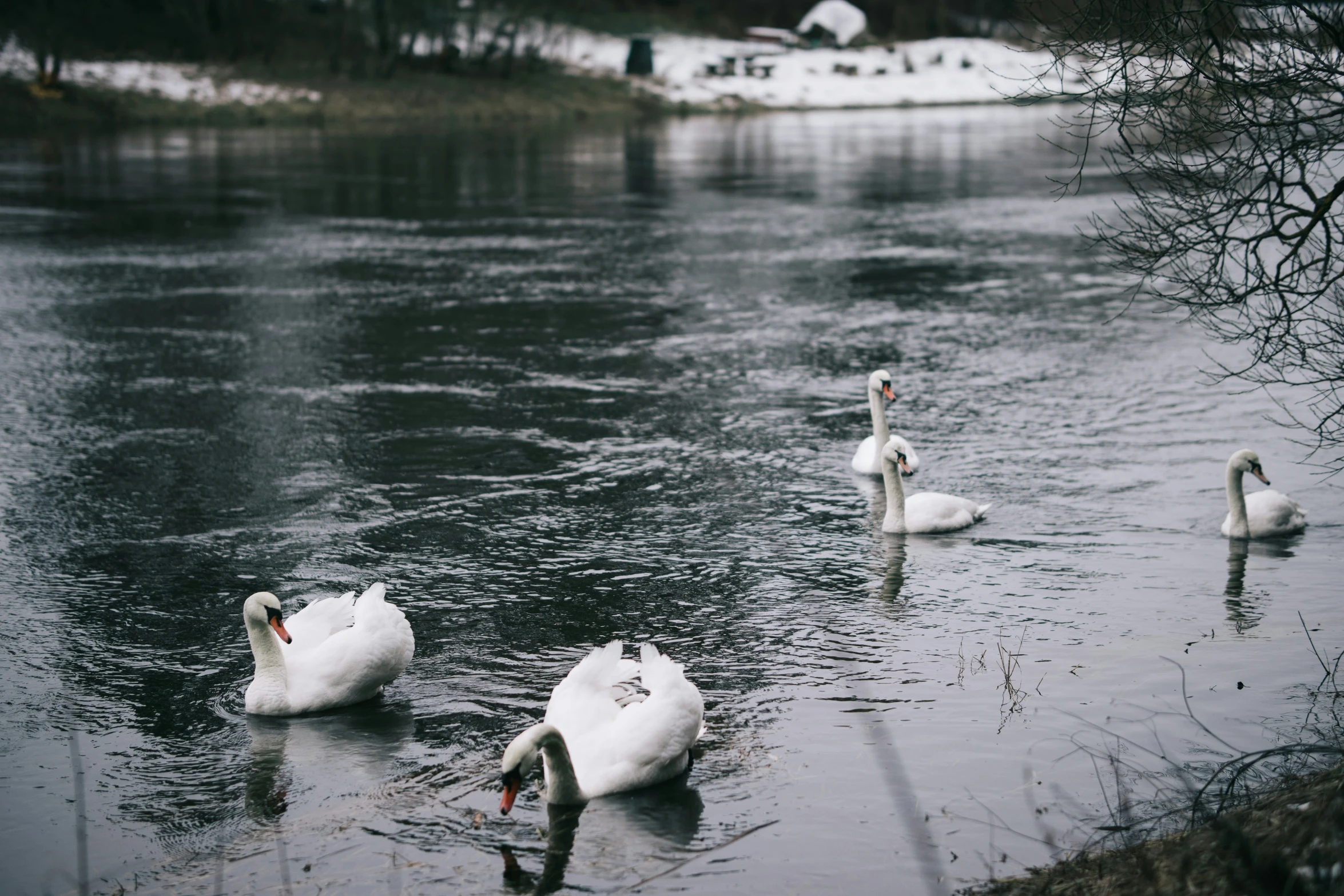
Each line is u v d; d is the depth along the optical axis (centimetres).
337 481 1556
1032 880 729
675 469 1620
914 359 2191
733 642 1108
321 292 2714
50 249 3155
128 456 1645
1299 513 1374
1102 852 751
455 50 7625
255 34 7388
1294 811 708
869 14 10688
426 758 919
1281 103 936
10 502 1477
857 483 1569
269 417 1827
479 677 1048
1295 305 1026
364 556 1320
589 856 784
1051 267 3056
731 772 882
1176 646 1079
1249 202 934
